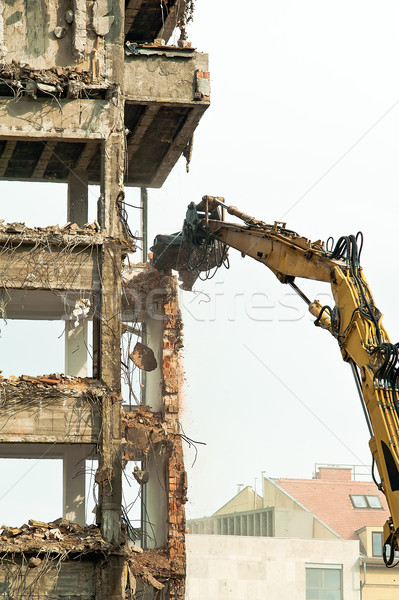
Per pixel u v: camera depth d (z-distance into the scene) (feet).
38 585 148.36
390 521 132.77
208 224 185.26
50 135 167.73
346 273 146.61
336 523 347.56
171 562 211.61
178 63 180.75
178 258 203.41
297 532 340.59
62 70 168.76
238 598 298.15
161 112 182.91
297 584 302.04
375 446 136.36
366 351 139.13
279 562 303.68
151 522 224.33
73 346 200.85
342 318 144.97
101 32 173.68
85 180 200.64
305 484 360.89
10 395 155.53
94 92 170.60
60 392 156.76
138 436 213.66
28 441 154.51
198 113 183.21
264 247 169.17
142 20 187.01
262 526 348.59
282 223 169.07
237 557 301.63
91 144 186.29
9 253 160.35
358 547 310.45
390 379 136.87
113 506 154.20
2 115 167.02
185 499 216.74
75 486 198.90
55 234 161.79
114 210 166.81
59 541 150.61
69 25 173.78
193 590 296.10
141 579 203.62
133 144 196.54
